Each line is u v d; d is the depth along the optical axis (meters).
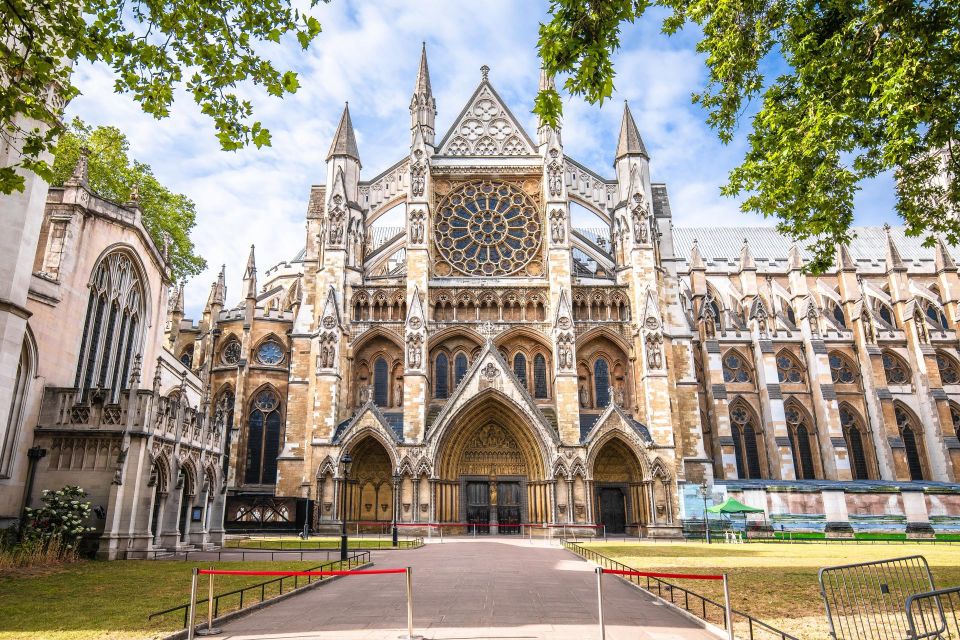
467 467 51.97
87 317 32.97
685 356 56.25
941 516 55.66
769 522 53.84
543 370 54.44
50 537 24.95
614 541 43.88
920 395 76.75
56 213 31.39
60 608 15.07
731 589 18.64
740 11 20.88
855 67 18.47
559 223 55.16
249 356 63.84
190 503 33.41
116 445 28.05
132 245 36.25
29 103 15.39
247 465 61.88
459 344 54.75
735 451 73.81
